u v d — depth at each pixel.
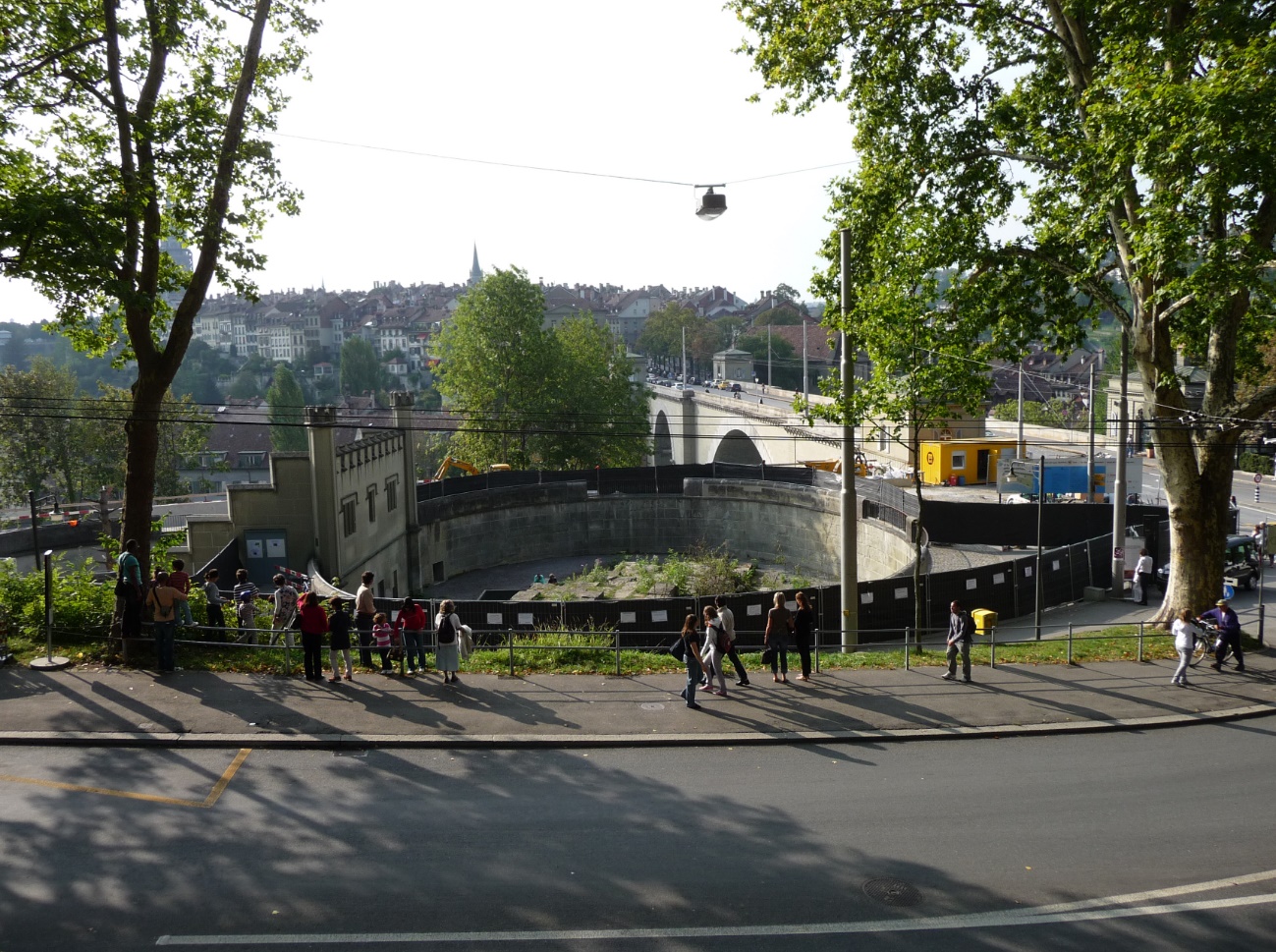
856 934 10.12
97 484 72.62
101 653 18.67
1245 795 14.19
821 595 27.47
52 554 18.17
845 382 23.30
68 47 17.44
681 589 40.69
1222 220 21.81
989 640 26.50
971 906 10.77
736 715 17.09
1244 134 17.38
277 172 19.70
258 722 15.63
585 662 20.17
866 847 12.18
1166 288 20.17
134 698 16.56
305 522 39.03
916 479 23.70
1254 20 18.73
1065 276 25.25
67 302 18.38
